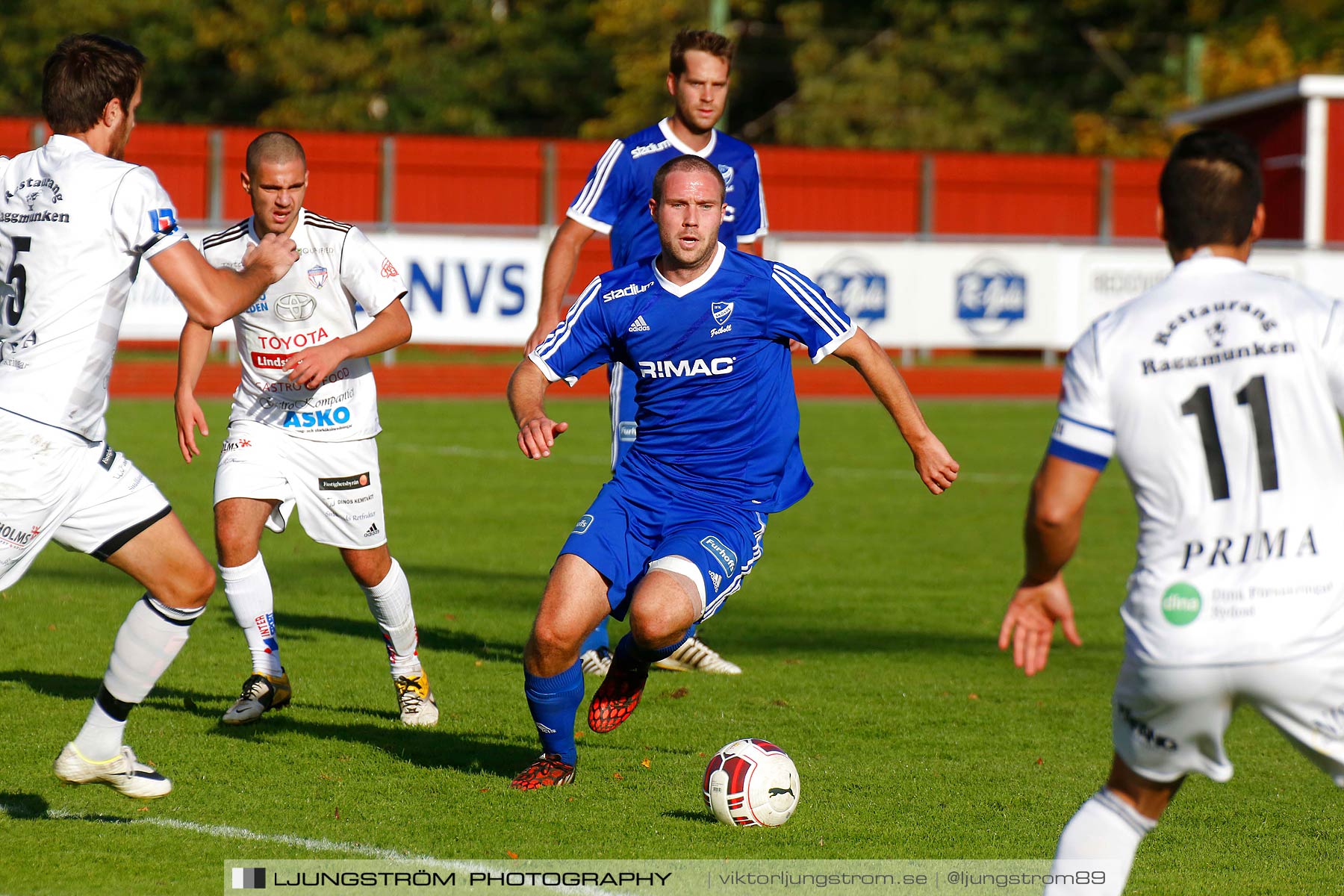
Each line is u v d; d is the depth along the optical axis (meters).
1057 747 20.67
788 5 145.25
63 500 14.45
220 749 19.16
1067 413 11.75
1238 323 11.46
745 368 17.44
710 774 16.69
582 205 23.59
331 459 20.38
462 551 36.94
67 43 14.64
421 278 74.25
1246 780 19.44
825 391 81.62
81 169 14.31
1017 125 139.75
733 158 23.73
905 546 39.44
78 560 35.03
